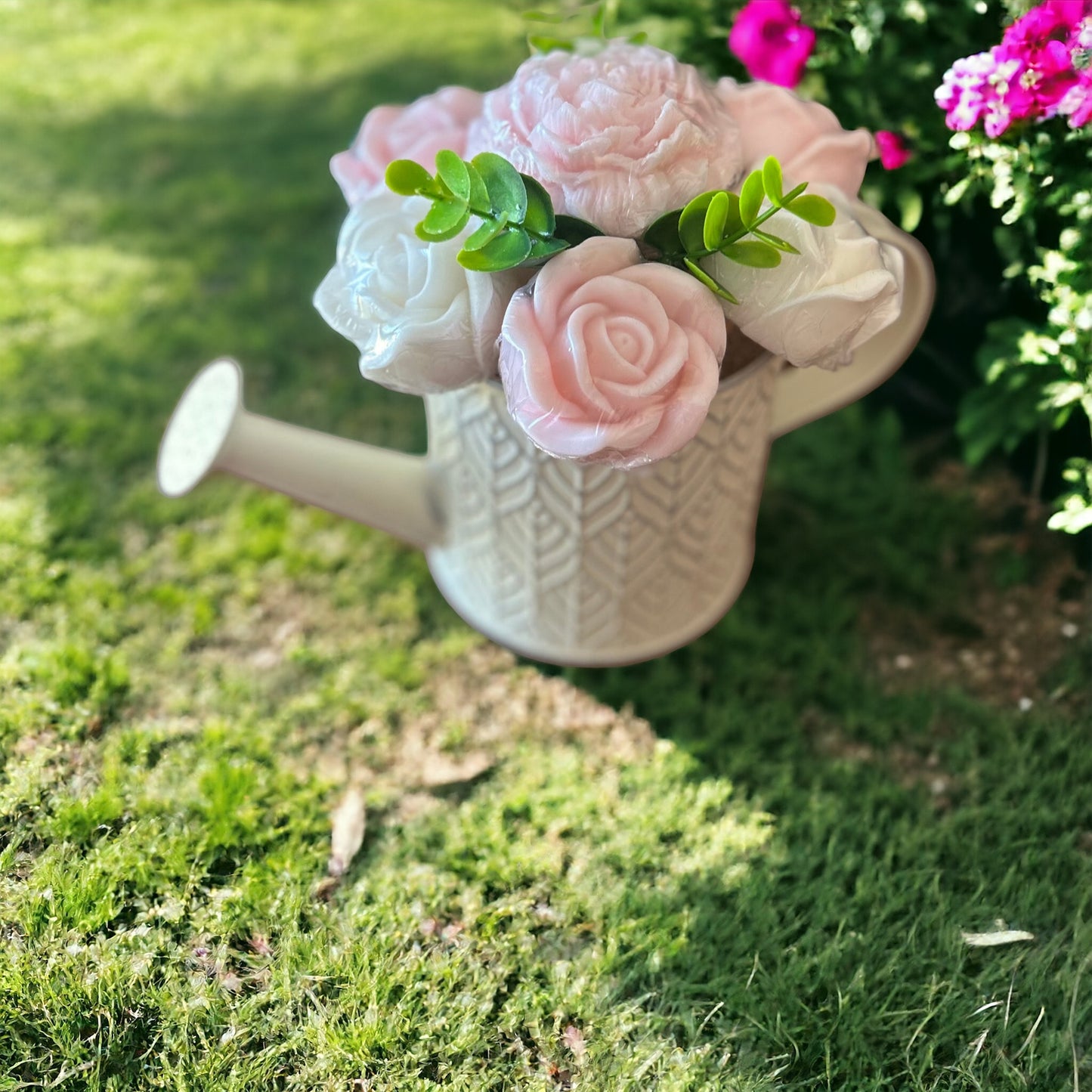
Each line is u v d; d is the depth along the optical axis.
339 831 1.19
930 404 1.62
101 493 1.60
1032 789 1.21
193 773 1.24
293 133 2.45
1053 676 1.34
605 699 1.35
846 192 1.03
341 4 3.04
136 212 2.19
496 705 1.35
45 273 2.01
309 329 1.91
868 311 0.92
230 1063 1.00
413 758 1.28
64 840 1.15
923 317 1.15
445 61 2.67
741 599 1.46
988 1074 0.99
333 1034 1.01
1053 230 1.27
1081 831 1.18
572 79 0.92
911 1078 0.99
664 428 0.85
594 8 1.58
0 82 2.67
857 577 1.48
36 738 1.25
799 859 1.17
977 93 1.06
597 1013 1.04
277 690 1.35
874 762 1.27
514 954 1.09
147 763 1.24
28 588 1.43
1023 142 1.11
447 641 1.42
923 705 1.32
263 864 1.15
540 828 1.21
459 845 1.18
